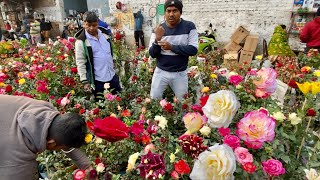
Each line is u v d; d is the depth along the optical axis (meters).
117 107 2.59
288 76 3.20
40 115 1.26
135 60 4.18
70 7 12.80
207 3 7.78
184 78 2.98
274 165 1.16
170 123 2.28
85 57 3.09
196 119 1.38
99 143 1.78
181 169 1.19
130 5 9.01
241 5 7.31
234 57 5.21
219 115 1.23
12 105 1.31
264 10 7.05
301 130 1.52
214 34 7.59
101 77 3.21
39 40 11.27
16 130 1.22
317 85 1.47
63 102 2.43
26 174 1.25
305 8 6.41
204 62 4.07
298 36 6.72
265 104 1.87
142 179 1.42
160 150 1.50
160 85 3.00
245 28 7.33
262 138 1.15
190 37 2.80
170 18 2.69
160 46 2.79
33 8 13.09
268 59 4.57
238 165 1.26
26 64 4.41
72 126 1.24
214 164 1.04
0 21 14.04
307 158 1.58
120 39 4.23
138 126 1.69
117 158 1.77
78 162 1.60
